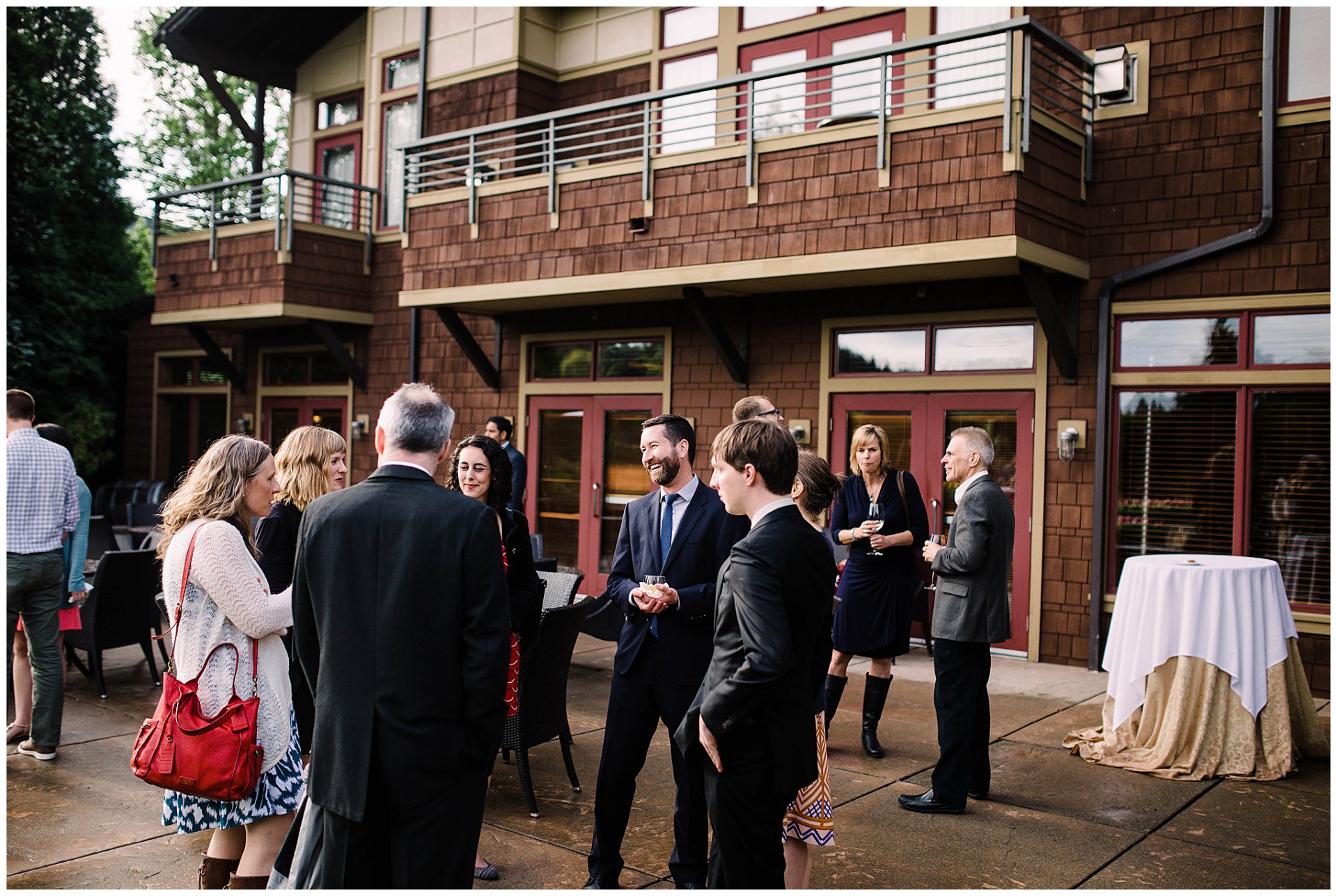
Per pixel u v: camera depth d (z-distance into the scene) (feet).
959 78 27.30
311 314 38.01
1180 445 23.77
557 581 19.97
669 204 27.22
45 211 53.52
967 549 14.07
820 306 28.55
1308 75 22.53
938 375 26.55
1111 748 16.78
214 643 10.14
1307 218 22.22
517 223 30.60
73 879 11.85
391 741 8.11
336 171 43.83
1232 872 12.24
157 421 49.83
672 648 11.32
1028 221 22.33
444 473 28.37
